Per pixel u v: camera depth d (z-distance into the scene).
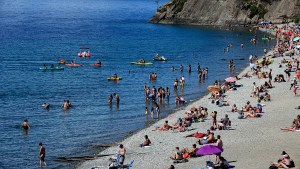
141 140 55.66
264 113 64.75
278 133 53.75
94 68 112.56
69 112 71.25
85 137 58.41
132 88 90.50
